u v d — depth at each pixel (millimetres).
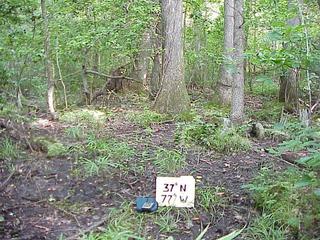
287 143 3826
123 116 9133
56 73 11406
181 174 5426
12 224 4000
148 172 5500
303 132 3963
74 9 9922
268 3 9945
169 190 4340
